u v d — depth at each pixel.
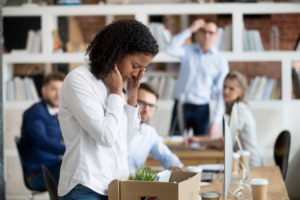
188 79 9.73
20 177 9.90
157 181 3.86
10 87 10.07
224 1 10.18
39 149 8.05
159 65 10.26
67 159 3.92
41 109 8.17
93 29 10.77
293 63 9.87
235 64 10.05
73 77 3.84
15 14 9.95
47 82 8.23
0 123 6.94
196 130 9.73
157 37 10.09
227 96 7.66
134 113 4.13
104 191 3.85
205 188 5.48
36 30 10.07
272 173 6.54
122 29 3.87
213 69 9.70
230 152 4.48
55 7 9.90
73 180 3.83
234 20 9.79
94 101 3.82
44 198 9.73
